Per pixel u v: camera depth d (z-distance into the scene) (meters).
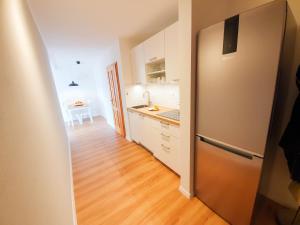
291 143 1.03
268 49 0.84
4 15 0.55
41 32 2.18
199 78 1.27
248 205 1.14
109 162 2.54
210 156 1.34
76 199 1.73
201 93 1.28
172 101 2.64
